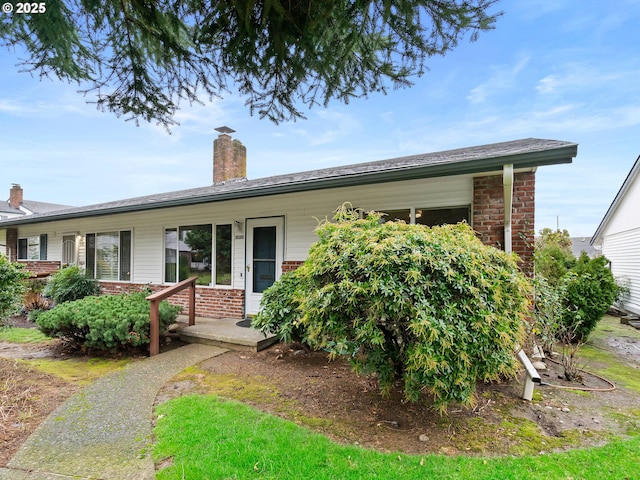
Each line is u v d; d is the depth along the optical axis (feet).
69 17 10.52
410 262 9.36
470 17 9.59
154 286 27.84
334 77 11.74
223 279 24.77
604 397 12.03
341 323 9.91
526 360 12.12
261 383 12.91
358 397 11.63
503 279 10.33
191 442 8.80
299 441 8.81
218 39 10.77
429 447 8.73
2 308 15.88
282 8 9.18
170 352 17.20
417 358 8.70
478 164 14.05
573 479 7.47
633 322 29.35
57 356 16.84
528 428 9.74
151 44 11.61
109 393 12.21
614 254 41.55
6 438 9.20
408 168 15.17
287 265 21.84
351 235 11.02
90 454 8.47
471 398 9.34
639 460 8.15
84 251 33.30
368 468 7.74
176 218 27.12
